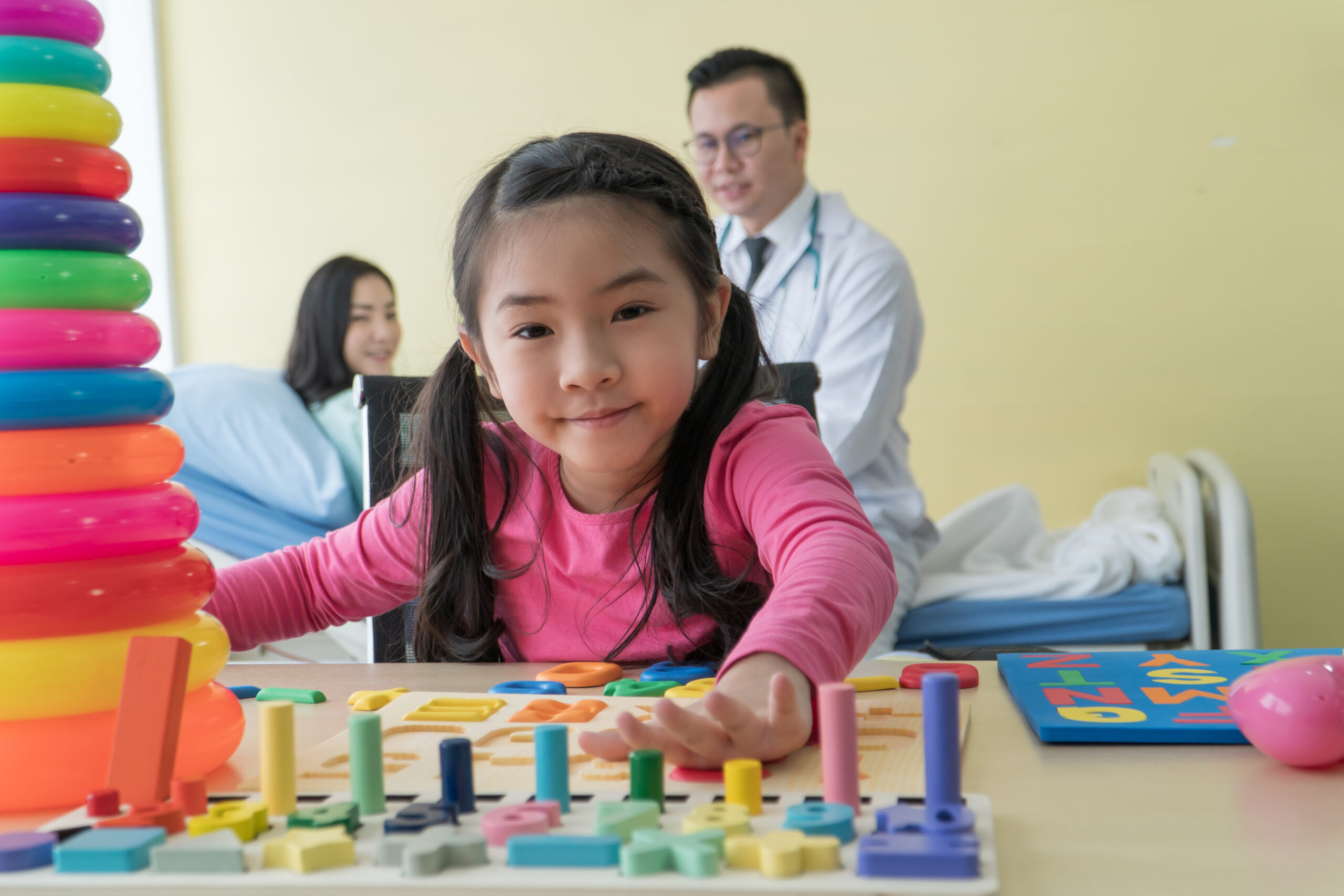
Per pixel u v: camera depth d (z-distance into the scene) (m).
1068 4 2.44
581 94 2.65
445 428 0.83
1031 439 2.49
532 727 0.49
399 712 0.53
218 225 2.77
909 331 2.19
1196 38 2.40
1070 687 0.55
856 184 2.53
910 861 0.29
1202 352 2.43
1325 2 2.35
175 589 0.45
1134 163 2.43
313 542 0.85
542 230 0.64
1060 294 2.47
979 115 2.48
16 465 0.43
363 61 2.71
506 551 0.84
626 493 0.81
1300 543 2.40
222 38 2.75
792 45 2.55
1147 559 1.93
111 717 0.43
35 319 0.44
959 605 1.94
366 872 0.30
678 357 0.66
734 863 0.30
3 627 0.42
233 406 2.14
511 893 0.29
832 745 0.35
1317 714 0.41
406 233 2.72
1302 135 2.38
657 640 0.79
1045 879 0.31
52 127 0.45
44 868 0.32
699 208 0.72
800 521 0.65
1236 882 0.31
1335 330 2.38
